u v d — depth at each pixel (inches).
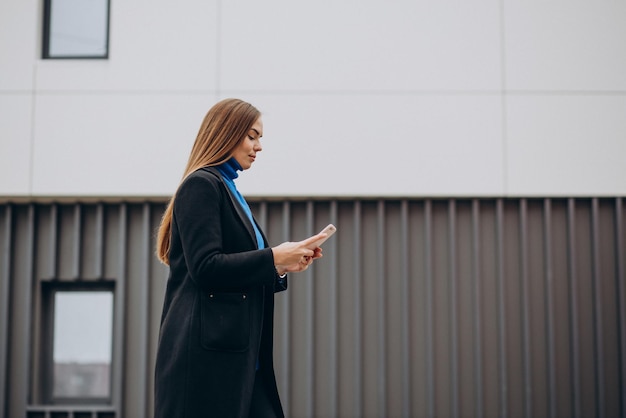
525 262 196.7
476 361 195.3
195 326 76.8
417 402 196.9
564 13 201.6
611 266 198.2
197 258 75.9
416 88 200.2
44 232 203.6
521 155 198.5
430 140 199.0
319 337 198.7
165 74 202.2
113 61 202.7
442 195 197.3
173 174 199.5
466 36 201.5
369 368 197.9
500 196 197.6
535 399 196.5
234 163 85.6
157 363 78.5
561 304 198.2
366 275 199.6
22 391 198.7
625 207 199.0
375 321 198.5
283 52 201.8
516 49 201.0
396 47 201.3
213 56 202.1
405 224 198.2
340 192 197.3
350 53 201.3
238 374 77.2
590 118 199.5
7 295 198.7
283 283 90.5
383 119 199.5
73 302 204.4
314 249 84.4
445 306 199.0
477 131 199.0
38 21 205.0
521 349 197.3
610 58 200.7
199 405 75.6
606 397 194.4
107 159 199.9
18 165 199.6
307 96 200.4
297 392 197.3
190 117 201.2
